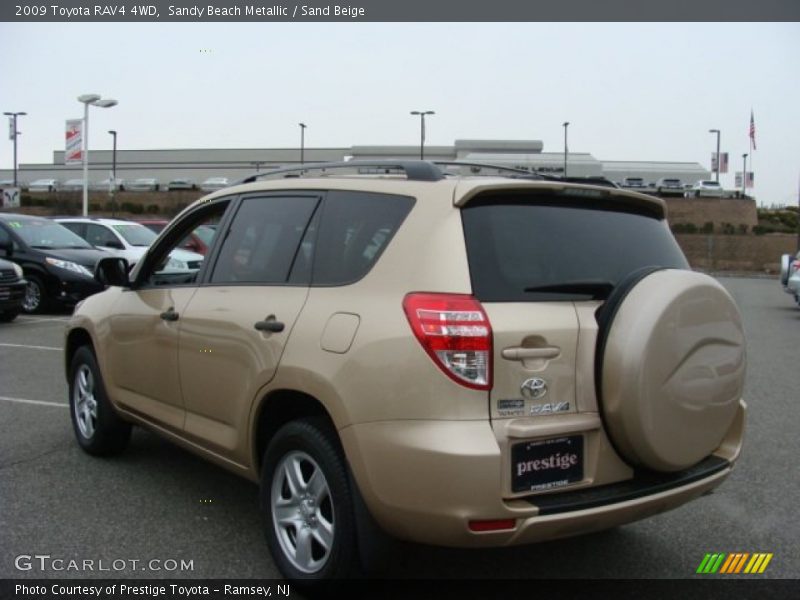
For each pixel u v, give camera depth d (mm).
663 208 3885
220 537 4207
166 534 4234
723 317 3477
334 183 3822
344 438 3201
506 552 4133
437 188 3336
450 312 3014
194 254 4809
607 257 3521
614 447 3262
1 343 10688
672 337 3215
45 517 4449
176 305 4469
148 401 4812
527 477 3047
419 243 3225
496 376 3014
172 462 5477
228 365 3947
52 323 12875
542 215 3443
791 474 5527
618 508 3152
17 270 12852
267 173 4465
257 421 3787
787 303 20219
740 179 83000
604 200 3693
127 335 4941
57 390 7723
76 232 17312
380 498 3082
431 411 2986
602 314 3254
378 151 83438
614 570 3941
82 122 29688
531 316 3117
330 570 3348
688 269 3797
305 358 3408
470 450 2912
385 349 3096
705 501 4965
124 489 4914
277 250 3957
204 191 69500
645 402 3145
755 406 7680
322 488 3438
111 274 4996
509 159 78375
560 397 3145
